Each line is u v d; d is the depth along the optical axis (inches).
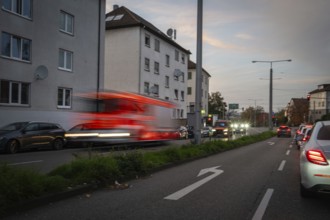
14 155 607.8
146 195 286.8
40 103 947.3
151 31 1675.7
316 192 263.7
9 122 845.8
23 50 905.5
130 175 359.9
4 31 847.1
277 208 253.6
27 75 908.6
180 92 2047.2
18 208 227.9
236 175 403.5
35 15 934.4
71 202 258.5
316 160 254.4
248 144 1043.9
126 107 739.4
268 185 343.6
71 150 735.7
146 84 1649.9
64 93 1045.8
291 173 429.7
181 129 1378.0
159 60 1771.7
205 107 2783.0
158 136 848.3
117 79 1611.7
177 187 323.0
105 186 317.1
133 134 745.6
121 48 1614.2
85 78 1123.3
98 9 1189.7
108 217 222.1
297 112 4520.2
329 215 236.4
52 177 282.2
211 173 414.3
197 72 689.6
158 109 860.6
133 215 227.6
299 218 229.1
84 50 1121.4
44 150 733.3
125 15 1652.3
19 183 240.4
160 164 443.8
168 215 229.1
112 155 388.5
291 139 1485.0
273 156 658.8
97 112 725.9
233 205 259.6
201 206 254.4
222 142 792.3
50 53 984.9
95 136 718.5
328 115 2689.5
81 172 313.4
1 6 840.9
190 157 548.7
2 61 839.7
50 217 219.1
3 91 849.5
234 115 1409.9
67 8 1050.7
